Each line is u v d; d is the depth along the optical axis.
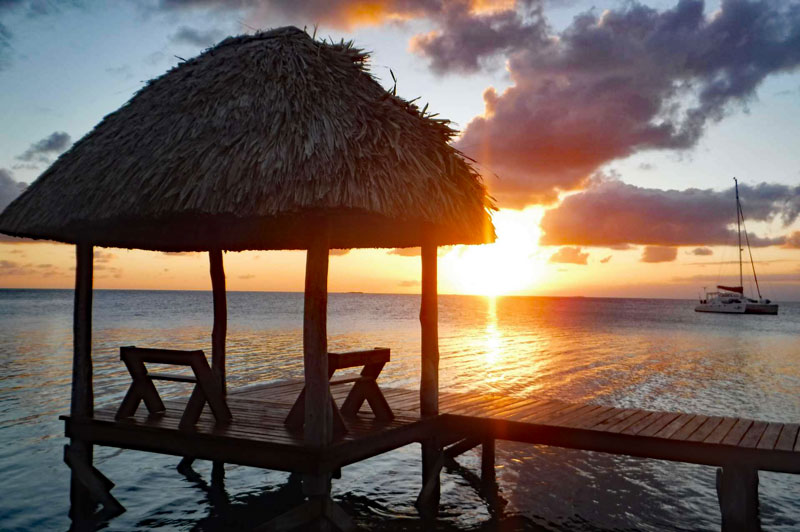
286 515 5.80
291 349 27.72
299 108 6.29
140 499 8.48
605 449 7.52
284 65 6.79
